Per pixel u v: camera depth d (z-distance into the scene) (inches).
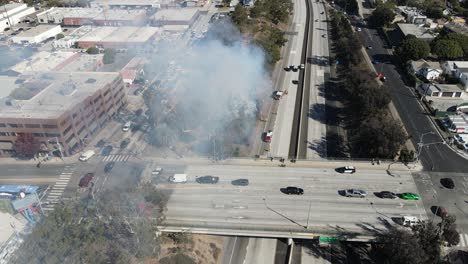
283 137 4936.0
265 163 4114.2
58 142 4520.2
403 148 4343.0
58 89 5196.9
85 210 3326.8
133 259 3024.1
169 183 3870.6
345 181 3794.3
